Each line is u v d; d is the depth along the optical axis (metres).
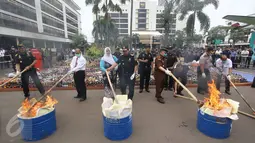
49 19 35.34
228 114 2.23
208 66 4.37
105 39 23.16
